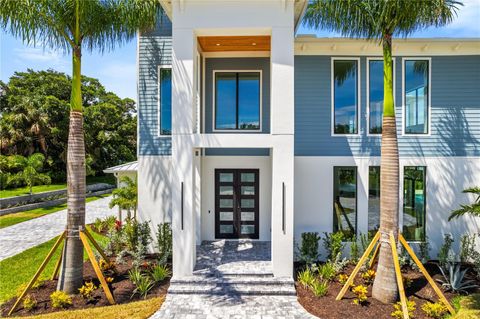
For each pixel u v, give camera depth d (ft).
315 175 32.09
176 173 25.96
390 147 23.80
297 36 31.60
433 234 31.68
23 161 68.59
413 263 28.50
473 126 31.91
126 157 121.60
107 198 85.61
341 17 25.11
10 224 50.21
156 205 33.53
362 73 31.99
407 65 32.22
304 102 32.22
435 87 31.99
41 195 70.44
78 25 24.17
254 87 35.22
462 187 31.73
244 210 35.65
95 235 42.37
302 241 30.19
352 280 23.58
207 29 25.75
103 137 112.06
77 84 24.32
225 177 35.76
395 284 23.02
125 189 42.06
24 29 23.24
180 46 25.79
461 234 31.73
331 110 32.12
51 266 30.53
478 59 31.86
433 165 31.86
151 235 33.42
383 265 23.36
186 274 25.63
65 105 98.02
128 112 135.95
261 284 24.97
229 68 34.78
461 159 31.83
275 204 25.89
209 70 34.91
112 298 22.77
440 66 31.96
